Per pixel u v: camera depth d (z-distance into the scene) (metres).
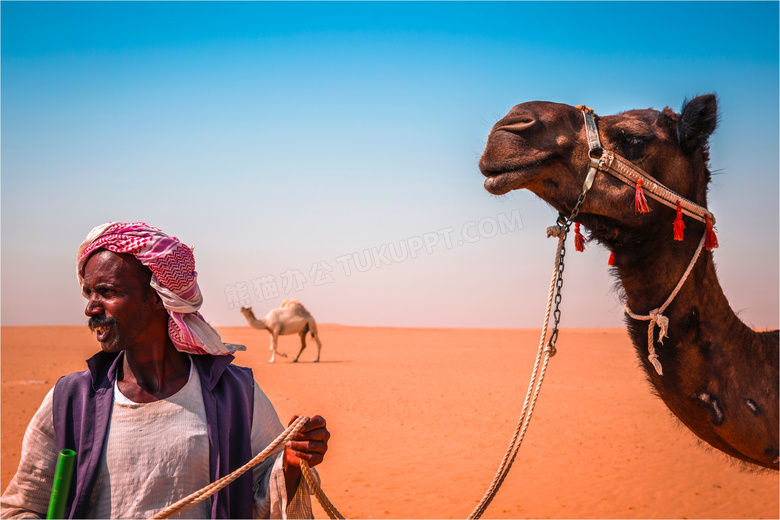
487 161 3.63
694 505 8.23
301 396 17.33
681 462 10.39
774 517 7.73
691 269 3.46
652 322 3.54
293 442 2.41
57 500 2.07
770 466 3.64
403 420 14.12
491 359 31.39
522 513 7.97
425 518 7.83
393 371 24.69
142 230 2.53
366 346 44.69
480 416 14.60
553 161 3.57
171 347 2.65
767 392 3.60
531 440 12.09
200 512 2.48
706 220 3.48
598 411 15.09
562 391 18.52
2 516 2.36
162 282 2.50
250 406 2.76
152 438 2.45
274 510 2.51
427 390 18.86
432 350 39.47
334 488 9.17
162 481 2.41
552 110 3.64
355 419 14.20
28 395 16.28
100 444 2.42
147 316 2.53
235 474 2.24
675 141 3.52
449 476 9.73
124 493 2.39
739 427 3.52
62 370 22.52
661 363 3.59
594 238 3.72
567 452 11.12
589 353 35.62
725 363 3.54
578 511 8.03
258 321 29.86
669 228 3.49
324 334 68.38
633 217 3.46
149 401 2.54
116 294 2.47
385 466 10.34
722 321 3.58
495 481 3.00
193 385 2.62
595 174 3.48
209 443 2.54
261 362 29.62
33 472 2.46
